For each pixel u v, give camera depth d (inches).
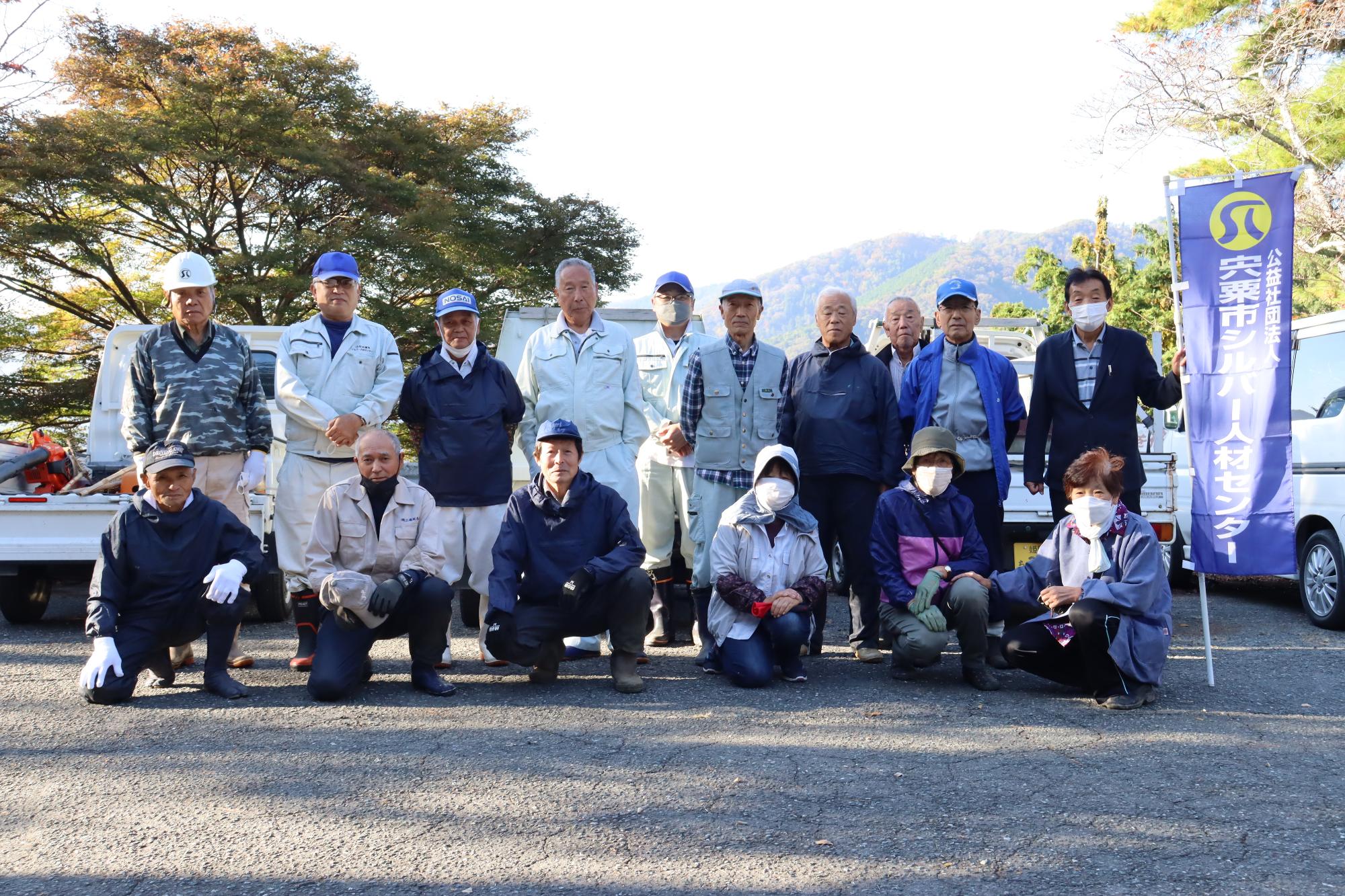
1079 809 142.0
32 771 159.0
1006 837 132.3
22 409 721.0
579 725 184.4
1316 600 297.3
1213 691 211.3
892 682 220.5
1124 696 196.5
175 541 205.8
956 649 260.7
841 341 242.1
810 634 231.6
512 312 343.0
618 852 127.9
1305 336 318.0
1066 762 162.4
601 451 247.0
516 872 122.1
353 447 233.6
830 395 241.9
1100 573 203.8
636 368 253.0
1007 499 298.2
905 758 164.9
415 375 236.1
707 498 245.1
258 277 695.7
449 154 808.9
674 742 173.3
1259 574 208.8
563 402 245.8
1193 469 215.9
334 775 156.3
